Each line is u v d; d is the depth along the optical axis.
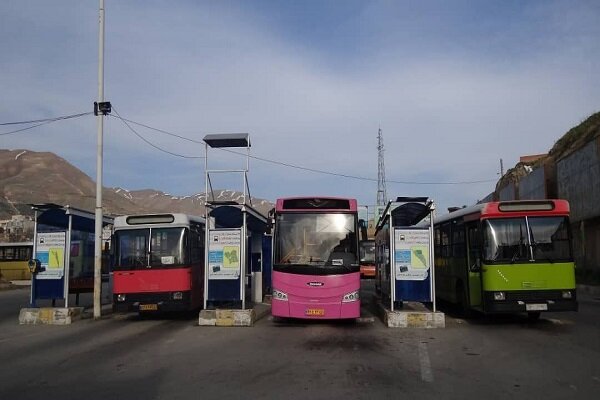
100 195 17.59
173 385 8.06
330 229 14.64
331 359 9.95
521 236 14.00
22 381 8.49
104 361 10.06
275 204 15.10
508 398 7.20
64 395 7.57
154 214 16.36
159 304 15.94
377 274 22.64
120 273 16.19
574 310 13.68
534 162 48.84
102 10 18.00
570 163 33.81
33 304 16.48
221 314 14.82
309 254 14.48
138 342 12.26
